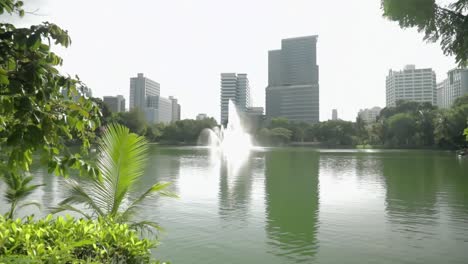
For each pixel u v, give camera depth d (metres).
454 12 2.90
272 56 143.75
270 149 63.94
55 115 2.59
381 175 20.89
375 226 9.05
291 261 6.68
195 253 7.02
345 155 43.06
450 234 8.38
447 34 2.95
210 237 8.02
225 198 12.84
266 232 8.47
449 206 11.63
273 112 136.62
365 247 7.46
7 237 2.98
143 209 10.74
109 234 3.38
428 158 37.16
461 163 30.20
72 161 2.82
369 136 82.38
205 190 14.71
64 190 13.38
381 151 55.75
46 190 13.44
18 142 2.28
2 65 2.40
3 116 2.64
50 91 2.41
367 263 6.60
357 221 9.58
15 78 2.26
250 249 7.29
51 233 3.28
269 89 137.62
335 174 21.28
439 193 14.30
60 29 2.59
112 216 5.15
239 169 24.06
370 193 14.20
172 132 84.75
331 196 13.49
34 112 2.30
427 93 120.56
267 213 10.45
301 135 91.19
